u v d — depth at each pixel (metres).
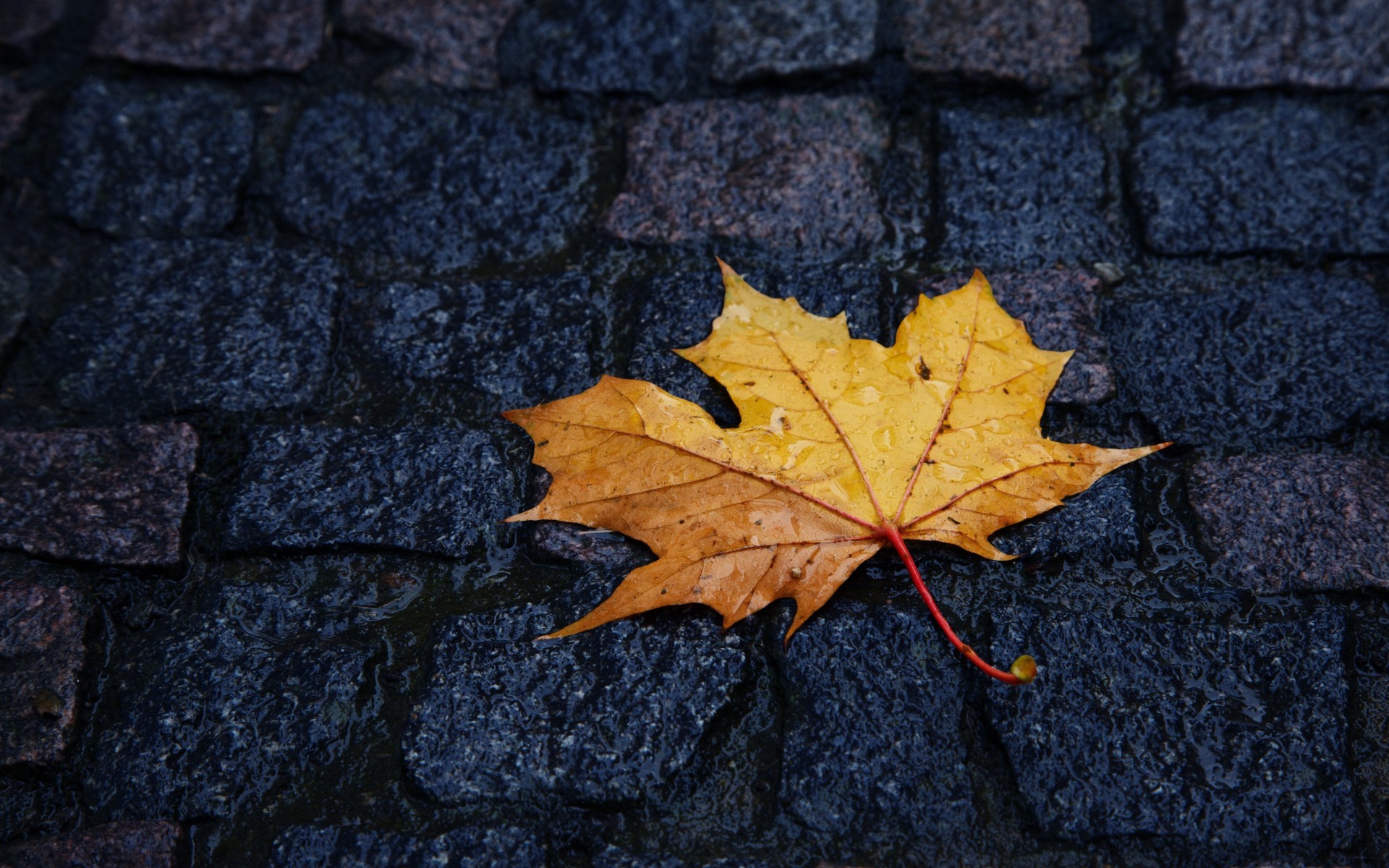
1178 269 0.76
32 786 0.68
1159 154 0.78
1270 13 0.81
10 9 0.84
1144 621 0.69
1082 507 0.71
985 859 0.66
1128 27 0.82
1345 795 0.66
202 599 0.71
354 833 0.66
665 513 0.68
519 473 0.72
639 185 0.79
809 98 0.81
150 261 0.78
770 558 0.68
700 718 0.67
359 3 0.84
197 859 0.67
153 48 0.83
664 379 0.73
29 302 0.77
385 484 0.72
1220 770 0.66
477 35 0.83
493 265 0.78
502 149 0.80
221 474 0.73
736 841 0.66
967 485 0.68
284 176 0.80
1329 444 0.72
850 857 0.66
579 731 0.67
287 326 0.76
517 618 0.69
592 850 0.66
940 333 0.71
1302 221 0.77
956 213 0.77
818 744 0.67
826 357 0.71
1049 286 0.75
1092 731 0.67
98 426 0.74
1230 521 0.71
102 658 0.70
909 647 0.68
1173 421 0.73
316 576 0.71
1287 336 0.74
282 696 0.69
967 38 0.81
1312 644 0.68
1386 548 0.70
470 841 0.66
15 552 0.72
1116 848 0.66
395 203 0.79
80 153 0.81
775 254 0.77
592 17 0.83
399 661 0.69
